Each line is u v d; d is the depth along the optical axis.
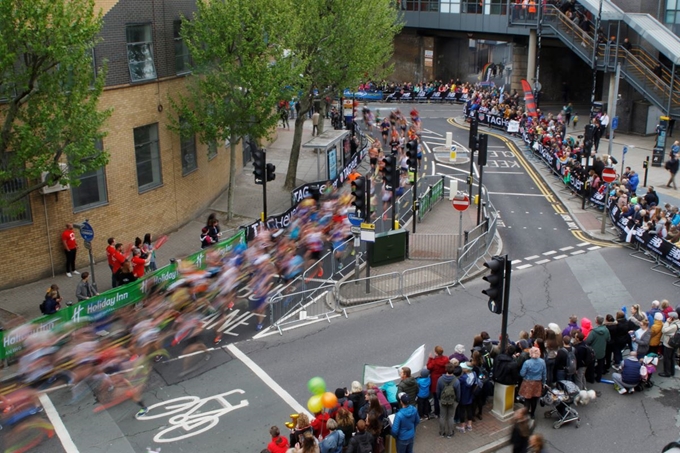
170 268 21.03
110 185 24.80
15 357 17.14
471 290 22.81
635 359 16.38
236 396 16.34
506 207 32.44
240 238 24.28
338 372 17.38
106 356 17.62
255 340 19.27
